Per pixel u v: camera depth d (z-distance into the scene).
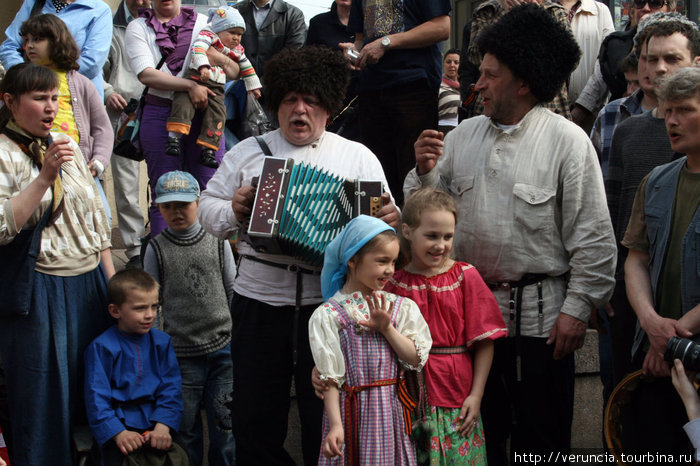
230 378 3.82
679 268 2.85
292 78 2.96
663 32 3.53
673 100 2.75
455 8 9.48
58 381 3.26
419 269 2.96
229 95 5.02
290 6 5.78
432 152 3.10
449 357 2.88
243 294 3.07
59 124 4.01
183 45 4.62
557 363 3.02
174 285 3.76
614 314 3.51
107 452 3.25
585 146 2.98
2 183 3.10
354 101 5.13
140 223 5.54
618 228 3.50
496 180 3.03
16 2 7.05
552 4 4.68
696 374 2.61
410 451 2.74
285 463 3.13
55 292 3.27
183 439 3.71
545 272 3.00
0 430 3.37
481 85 3.08
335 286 2.87
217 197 3.12
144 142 4.62
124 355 3.39
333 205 2.90
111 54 5.71
